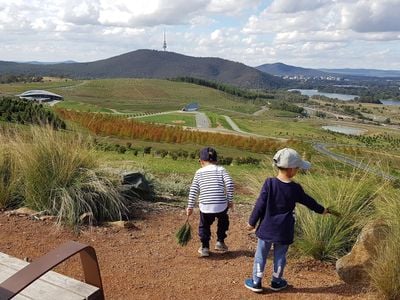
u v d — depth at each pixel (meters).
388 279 3.78
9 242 5.00
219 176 5.20
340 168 5.93
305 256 5.03
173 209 7.14
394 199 4.65
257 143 65.06
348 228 4.98
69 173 6.07
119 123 54.78
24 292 2.63
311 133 132.50
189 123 125.56
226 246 5.34
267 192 4.08
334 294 4.06
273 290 4.17
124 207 6.29
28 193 6.08
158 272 4.57
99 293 2.72
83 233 5.49
